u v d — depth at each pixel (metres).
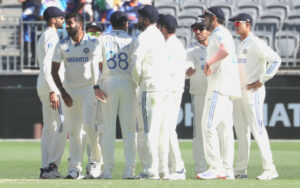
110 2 66.69
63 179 34.66
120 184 29.81
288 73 66.44
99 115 37.81
